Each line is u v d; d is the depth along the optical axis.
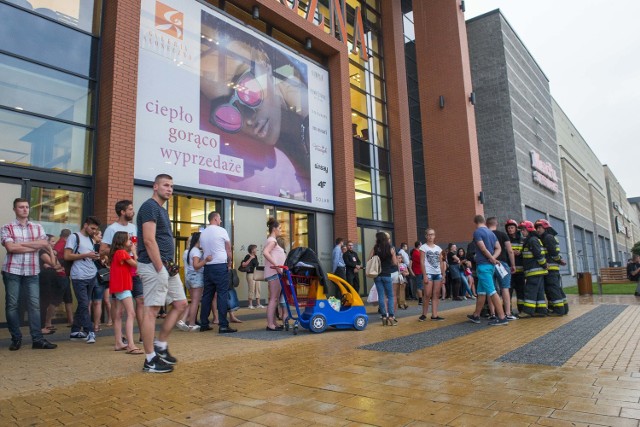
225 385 3.63
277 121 12.79
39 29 8.20
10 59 7.77
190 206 11.05
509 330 6.62
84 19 8.91
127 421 2.78
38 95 8.05
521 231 8.91
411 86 21.17
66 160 8.28
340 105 14.93
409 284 14.61
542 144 26.84
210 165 10.62
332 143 14.97
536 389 3.31
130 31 9.01
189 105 10.31
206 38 10.96
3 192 7.40
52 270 7.24
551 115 30.92
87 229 6.17
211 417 2.84
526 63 26.05
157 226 4.25
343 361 4.54
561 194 30.91
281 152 12.78
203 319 7.21
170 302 4.39
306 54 14.78
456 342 5.60
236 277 8.42
